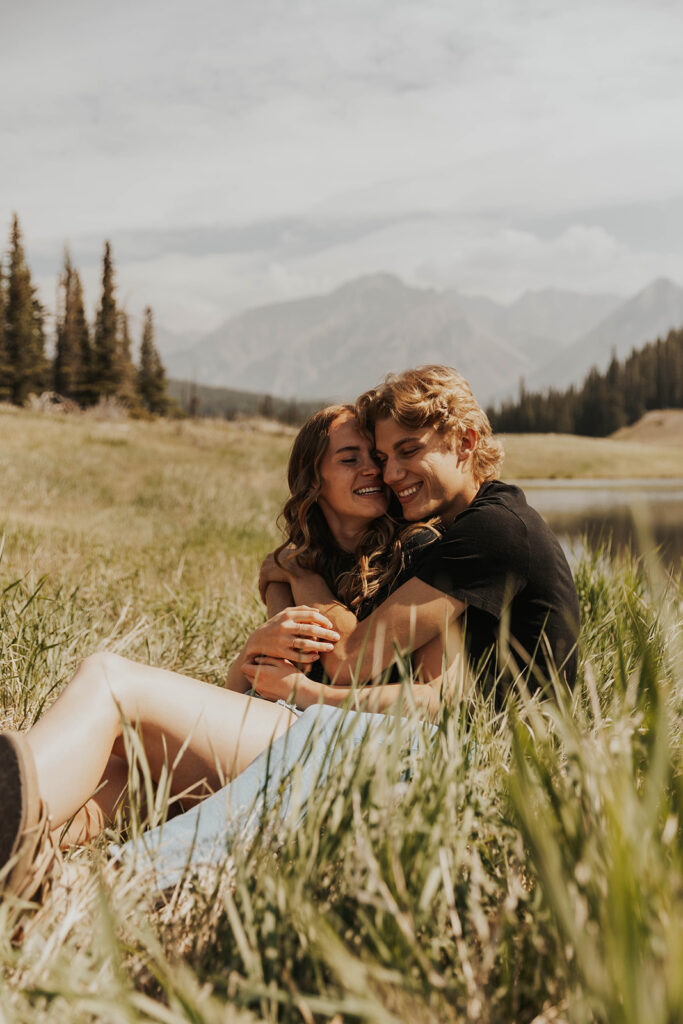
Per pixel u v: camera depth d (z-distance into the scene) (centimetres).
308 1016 125
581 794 140
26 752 162
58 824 186
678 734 177
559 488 3816
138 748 179
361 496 284
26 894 158
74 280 7081
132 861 170
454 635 249
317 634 253
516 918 142
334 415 289
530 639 250
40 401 4388
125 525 1117
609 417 16350
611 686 270
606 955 105
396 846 146
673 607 296
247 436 3725
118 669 204
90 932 155
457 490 282
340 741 171
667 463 5884
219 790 200
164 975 136
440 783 162
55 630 357
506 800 169
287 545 300
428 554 255
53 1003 131
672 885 117
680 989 95
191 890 169
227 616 475
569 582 261
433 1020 119
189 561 787
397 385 277
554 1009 128
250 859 160
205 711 209
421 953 128
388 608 250
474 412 283
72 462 1912
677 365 16800
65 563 677
